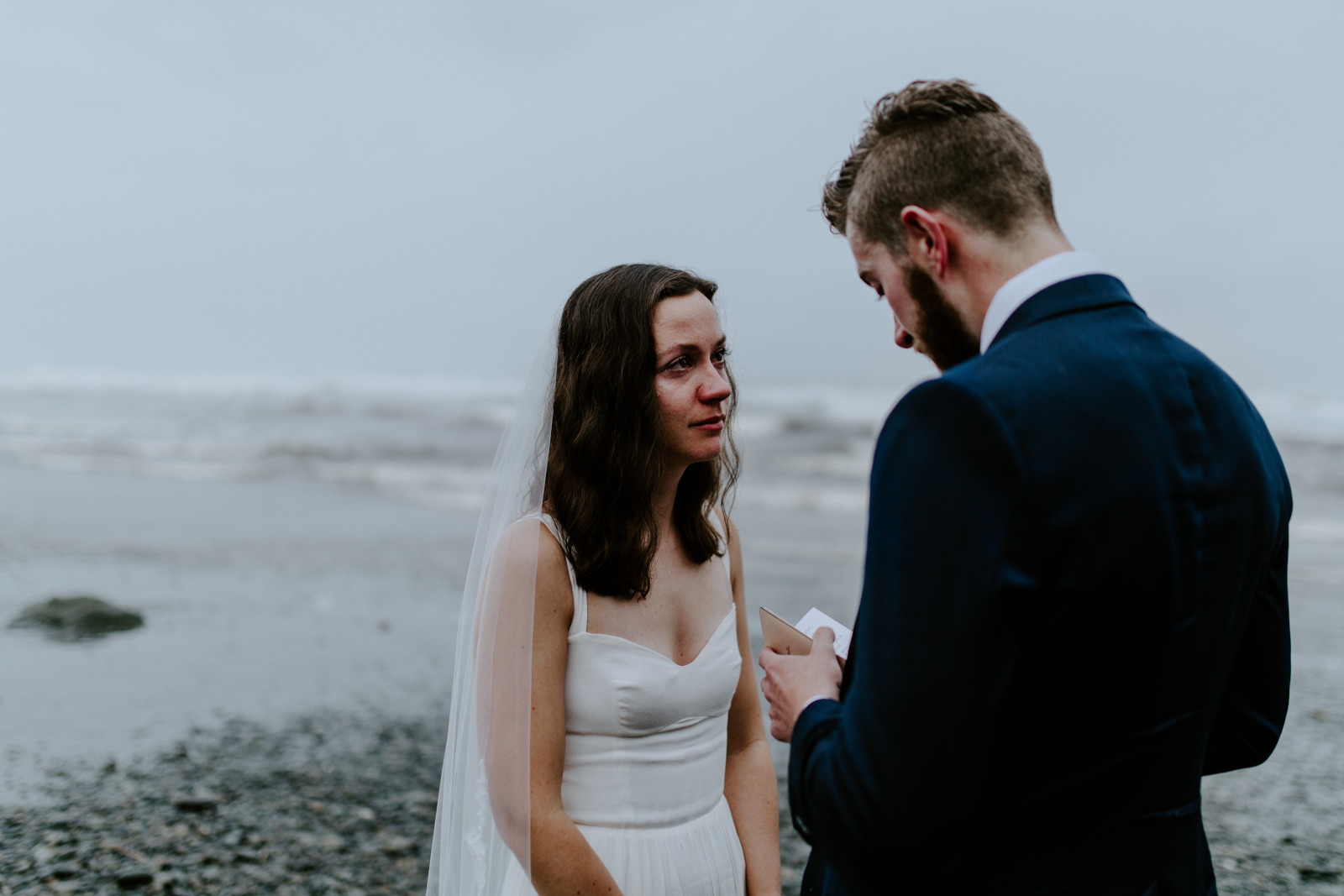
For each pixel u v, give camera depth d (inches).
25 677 242.5
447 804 71.8
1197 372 50.6
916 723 44.2
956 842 46.4
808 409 1064.2
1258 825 173.5
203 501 553.0
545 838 63.7
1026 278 51.1
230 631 289.4
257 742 203.0
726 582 79.7
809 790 51.0
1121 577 44.6
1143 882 47.5
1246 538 48.8
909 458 47.4
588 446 69.7
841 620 303.7
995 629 43.6
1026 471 44.1
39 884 139.8
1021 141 53.0
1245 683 56.7
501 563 67.6
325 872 145.9
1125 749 46.9
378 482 649.0
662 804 69.8
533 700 66.1
